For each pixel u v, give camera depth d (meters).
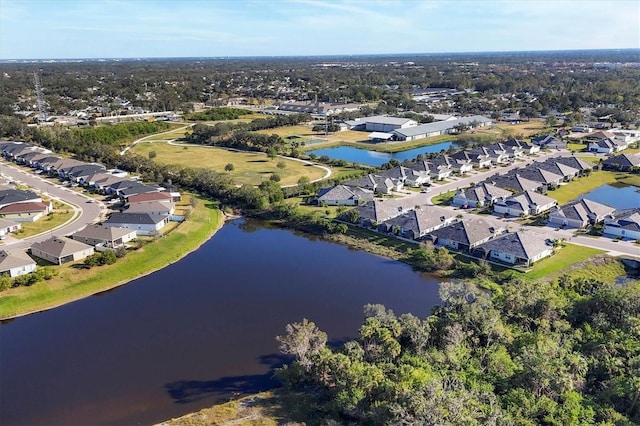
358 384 49.66
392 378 49.91
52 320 73.38
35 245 92.19
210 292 81.69
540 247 88.88
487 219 108.94
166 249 96.75
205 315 74.25
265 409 53.00
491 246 90.62
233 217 119.06
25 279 79.69
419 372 49.28
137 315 74.56
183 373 60.44
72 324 72.12
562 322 61.31
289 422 50.75
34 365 62.25
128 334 69.25
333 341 66.81
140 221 102.69
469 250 92.81
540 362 50.19
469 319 60.00
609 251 91.25
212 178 133.38
